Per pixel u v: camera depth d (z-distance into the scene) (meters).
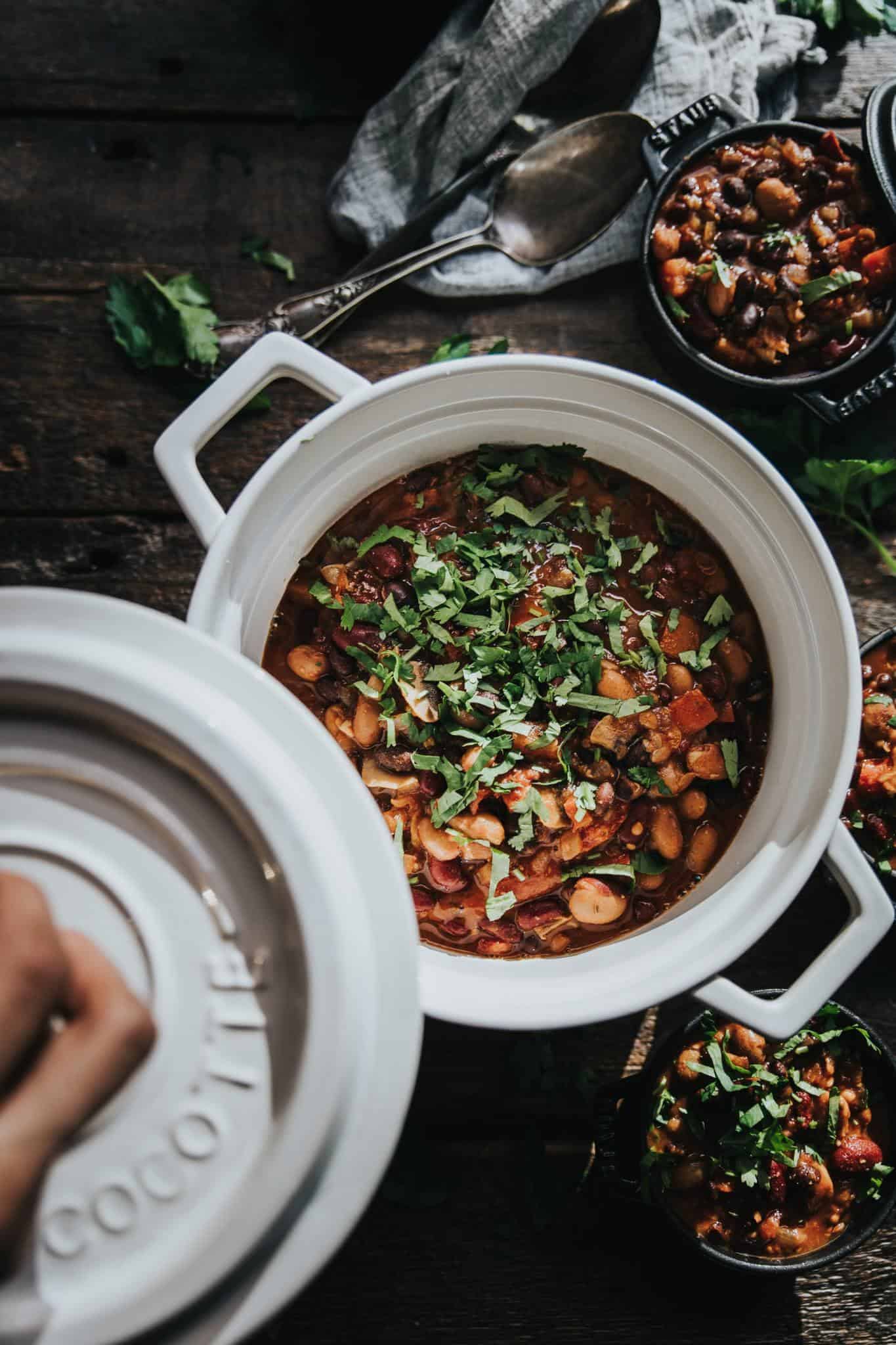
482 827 1.22
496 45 1.45
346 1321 1.44
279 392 1.55
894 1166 1.35
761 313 1.42
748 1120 1.31
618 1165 1.35
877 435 1.55
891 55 1.59
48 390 1.55
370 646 1.26
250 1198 0.75
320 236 1.58
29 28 1.58
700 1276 1.46
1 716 0.81
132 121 1.58
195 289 1.54
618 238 1.53
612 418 1.24
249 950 0.80
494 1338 1.45
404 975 0.81
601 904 1.24
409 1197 1.44
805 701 1.22
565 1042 1.49
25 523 1.53
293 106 1.59
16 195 1.57
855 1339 1.45
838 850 1.13
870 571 1.56
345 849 0.82
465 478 1.32
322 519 1.29
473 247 1.52
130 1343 0.74
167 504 1.54
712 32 1.53
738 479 1.21
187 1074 0.79
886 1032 1.50
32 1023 0.66
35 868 0.81
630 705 1.25
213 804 0.81
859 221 1.46
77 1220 0.76
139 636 0.83
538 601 1.28
